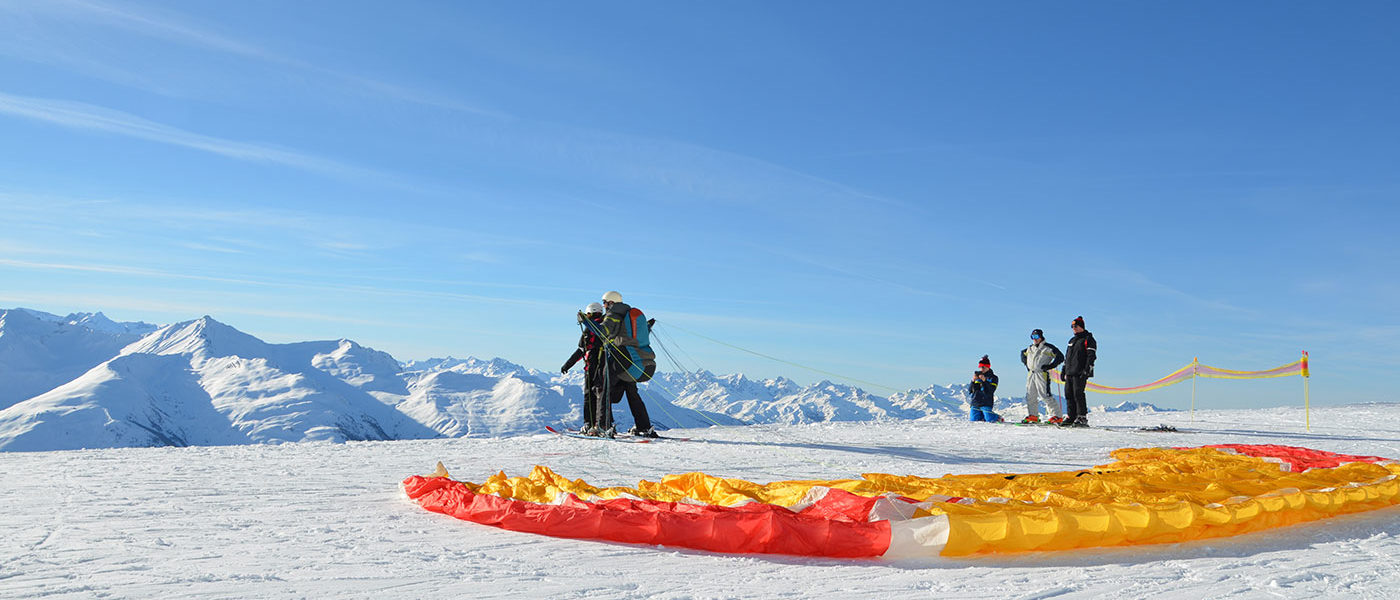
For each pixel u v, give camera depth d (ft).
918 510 14.57
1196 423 52.85
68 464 24.57
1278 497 15.72
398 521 15.48
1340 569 12.33
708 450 31.42
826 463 27.53
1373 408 65.21
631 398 39.47
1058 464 28.63
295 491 19.25
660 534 13.57
